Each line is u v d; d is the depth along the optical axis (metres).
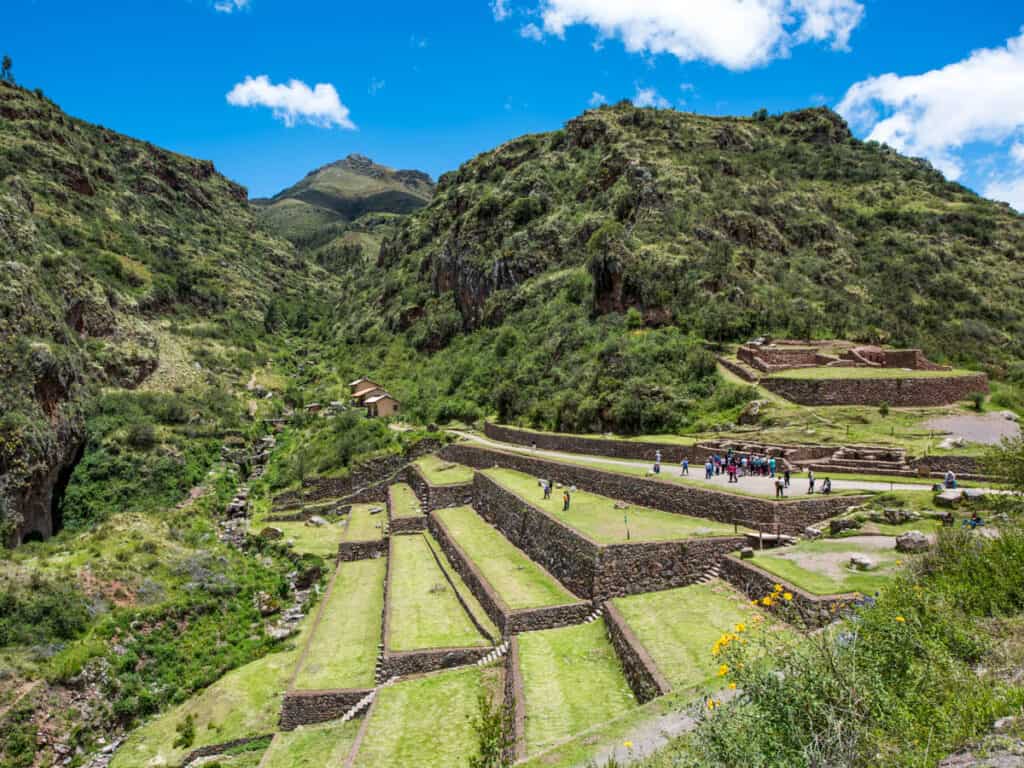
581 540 28.27
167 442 71.19
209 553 50.53
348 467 68.06
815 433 40.12
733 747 9.56
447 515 47.44
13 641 34.44
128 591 41.75
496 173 119.44
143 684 35.19
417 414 81.88
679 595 24.70
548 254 92.56
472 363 85.94
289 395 96.69
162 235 134.75
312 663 31.06
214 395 86.25
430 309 108.62
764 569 22.72
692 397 51.53
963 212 100.88
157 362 86.94
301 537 56.84
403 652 26.66
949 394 43.12
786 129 127.81
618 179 92.25
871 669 10.23
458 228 109.06
